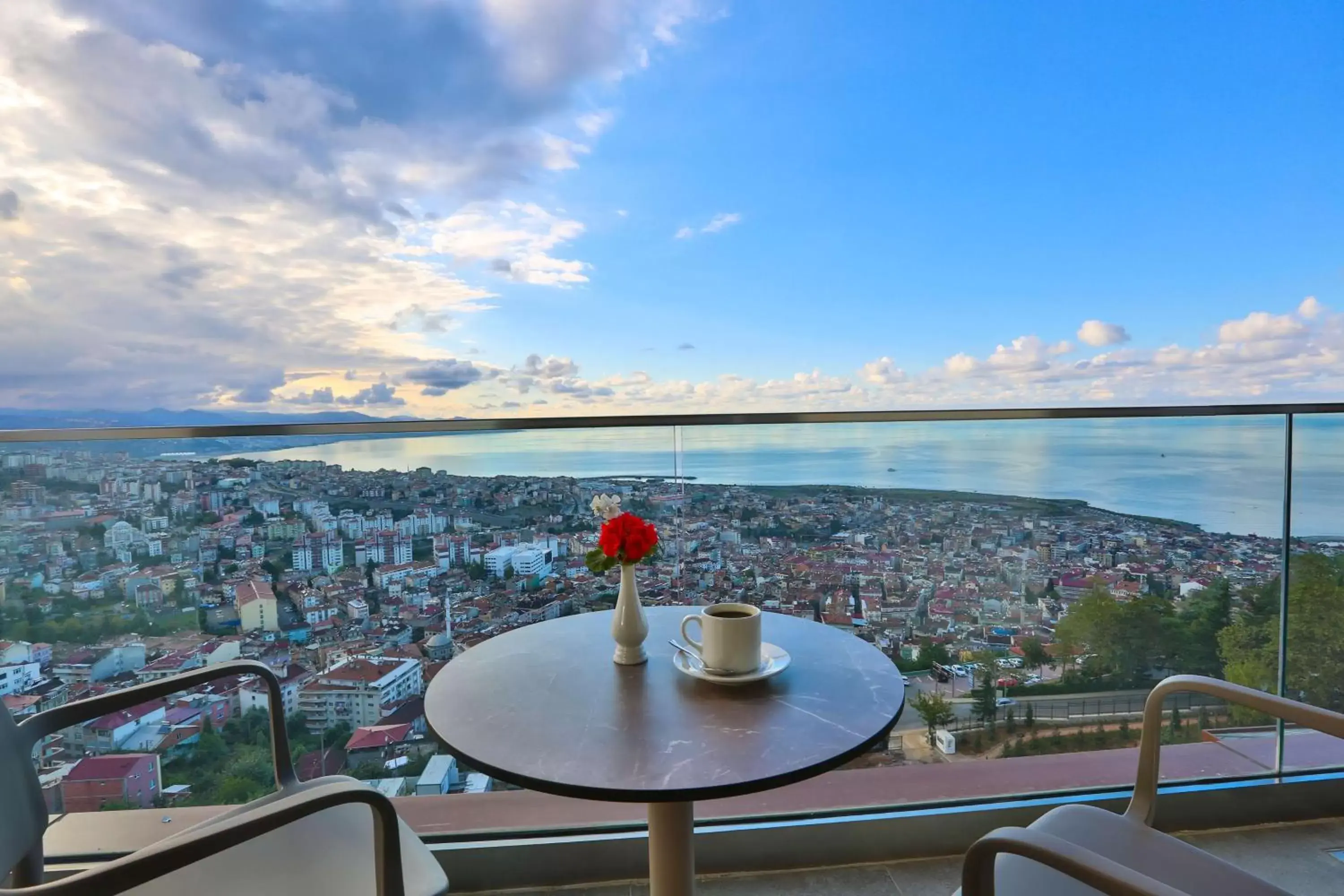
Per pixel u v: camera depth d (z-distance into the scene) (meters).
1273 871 1.28
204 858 0.51
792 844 1.29
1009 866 0.70
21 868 0.68
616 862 1.25
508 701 0.72
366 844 0.74
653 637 0.92
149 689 0.79
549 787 0.55
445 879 0.68
